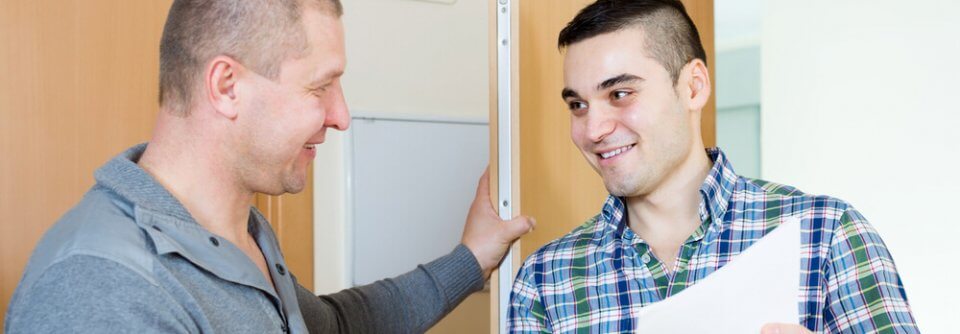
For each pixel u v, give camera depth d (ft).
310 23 3.61
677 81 4.04
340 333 5.07
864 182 10.32
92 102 6.41
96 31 6.43
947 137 9.57
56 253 3.16
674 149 4.02
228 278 3.44
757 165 18.15
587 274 4.25
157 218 3.33
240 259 3.53
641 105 3.97
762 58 11.36
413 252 7.83
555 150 5.85
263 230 4.09
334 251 7.45
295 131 3.63
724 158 4.18
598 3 4.09
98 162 6.44
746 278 3.43
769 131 11.28
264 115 3.57
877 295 3.66
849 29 10.41
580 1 6.00
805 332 3.40
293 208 7.22
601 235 4.34
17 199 6.08
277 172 3.71
